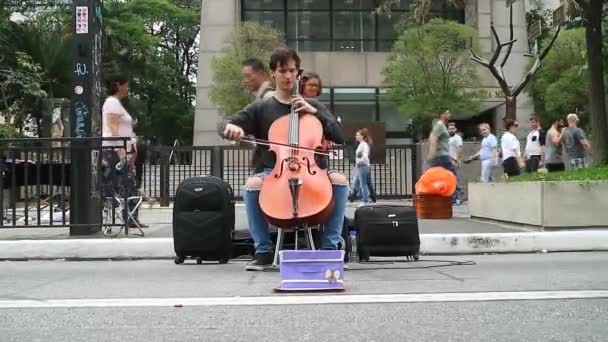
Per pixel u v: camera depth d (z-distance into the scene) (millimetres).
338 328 3637
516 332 3535
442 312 4035
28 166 7859
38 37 21719
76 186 7785
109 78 8875
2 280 5547
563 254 7359
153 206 13570
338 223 5438
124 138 7664
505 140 13789
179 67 47406
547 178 9266
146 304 4344
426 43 22109
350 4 29344
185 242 6203
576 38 25203
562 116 26203
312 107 5332
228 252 6297
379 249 6344
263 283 5141
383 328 3635
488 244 7441
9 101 20688
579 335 3467
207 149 14430
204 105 28047
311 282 4750
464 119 29875
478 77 23141
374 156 16500
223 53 25344
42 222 8500
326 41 29250
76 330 3646
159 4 40188
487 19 28047
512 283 5121
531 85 26938
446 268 6051
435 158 11680
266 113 5469
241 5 28922
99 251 7152
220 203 6199
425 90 22484
